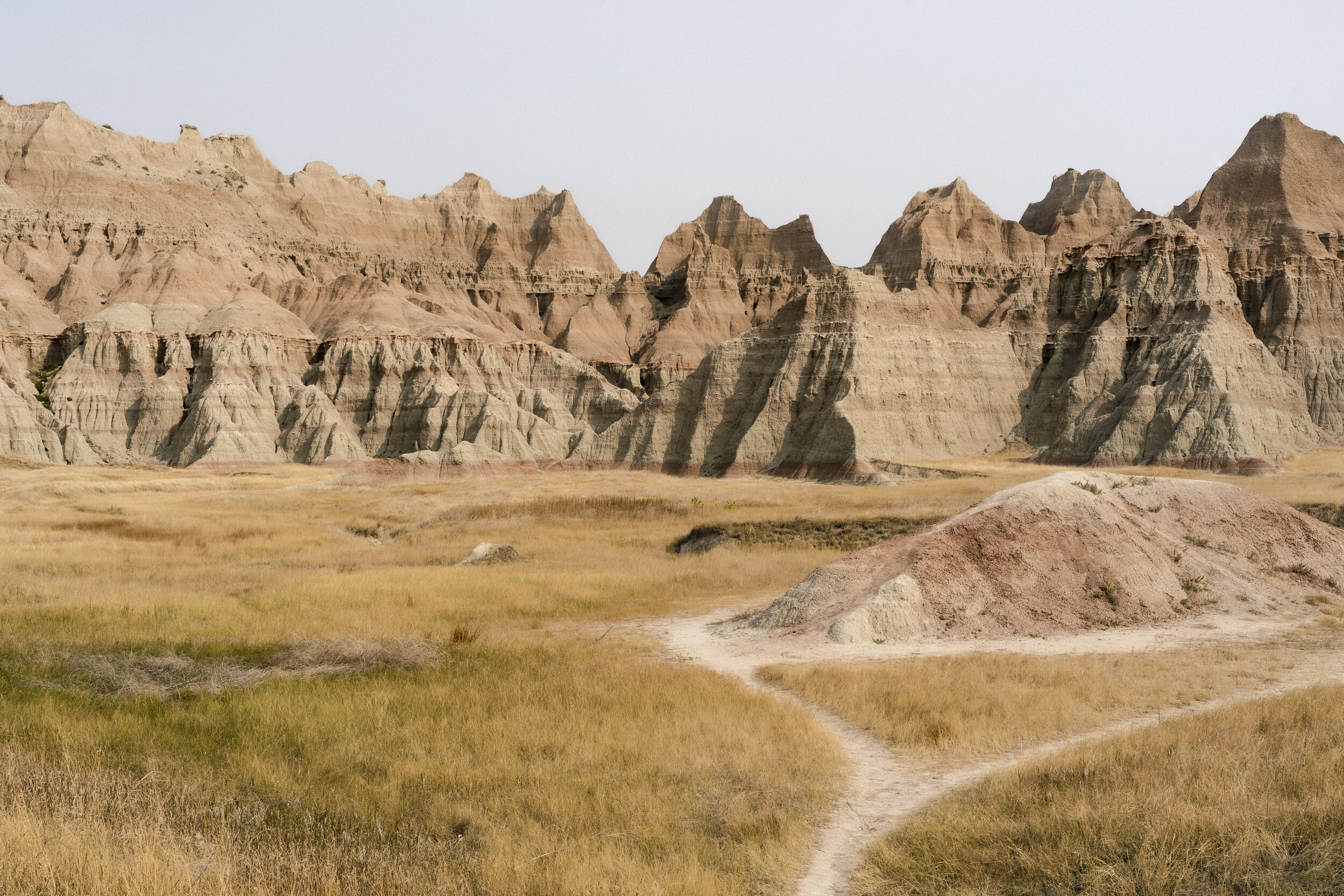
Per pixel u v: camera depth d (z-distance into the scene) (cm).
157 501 7431
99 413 14000
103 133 19700
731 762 1522
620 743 1622
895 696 1934
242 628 2581
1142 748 1446
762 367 12038
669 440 12312
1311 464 8956
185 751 1579
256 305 16238
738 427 11888
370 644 2325
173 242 18100
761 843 1247
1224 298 11031
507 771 1502
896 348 11431
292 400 14775
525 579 3694
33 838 1125
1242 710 1656
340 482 10669
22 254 16775
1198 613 2881
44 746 1534
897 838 1253
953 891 1095
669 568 4191
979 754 1617
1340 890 956
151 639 2398
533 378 17662
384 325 16375
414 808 1373
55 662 2125
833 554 4453
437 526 6128
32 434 12769
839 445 10181
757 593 3538
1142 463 9362
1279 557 3394
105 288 16712
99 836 1160
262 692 1933
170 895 1038
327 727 1719
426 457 11644
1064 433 10488
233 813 1305
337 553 4788
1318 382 10994
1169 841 1096
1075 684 2006
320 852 1190
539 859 1190
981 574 2806
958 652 2431
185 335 15300
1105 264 12400
